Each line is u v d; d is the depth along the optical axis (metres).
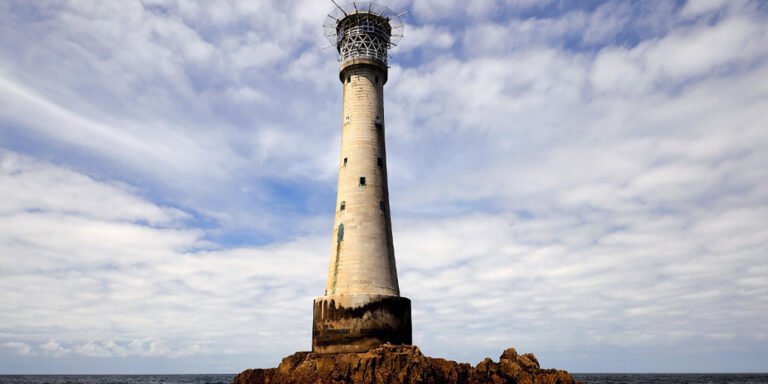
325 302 53.81
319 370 49.78
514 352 55.09
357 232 56.75
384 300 53.25
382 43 66.12
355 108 62.56
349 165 60.16
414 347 50.59
